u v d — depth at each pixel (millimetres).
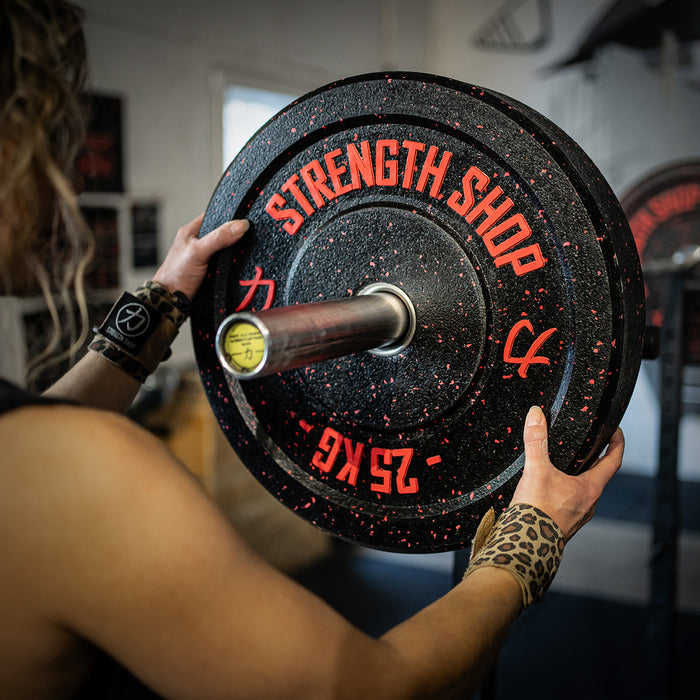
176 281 843
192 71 3014
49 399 486
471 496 718
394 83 726
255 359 581
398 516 761
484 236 699
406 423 754
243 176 825
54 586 448
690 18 3588
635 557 3152
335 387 789
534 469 655
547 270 668
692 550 3049
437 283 728
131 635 453
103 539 445
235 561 475
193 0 2973
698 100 3627
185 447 2758
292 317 608
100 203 2662
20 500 448
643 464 3756
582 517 668
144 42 2779
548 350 674
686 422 3654
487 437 715
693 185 3564
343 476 797
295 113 788
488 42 4195
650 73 3721
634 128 3793
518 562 602
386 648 499
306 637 470
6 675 476
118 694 571
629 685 2467
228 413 859
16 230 532
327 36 3738
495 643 553
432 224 727
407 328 743
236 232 820
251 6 3271
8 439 458
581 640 2758
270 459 836
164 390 2789
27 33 516
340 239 781
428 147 722
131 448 476
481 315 705
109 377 815
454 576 992
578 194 641
